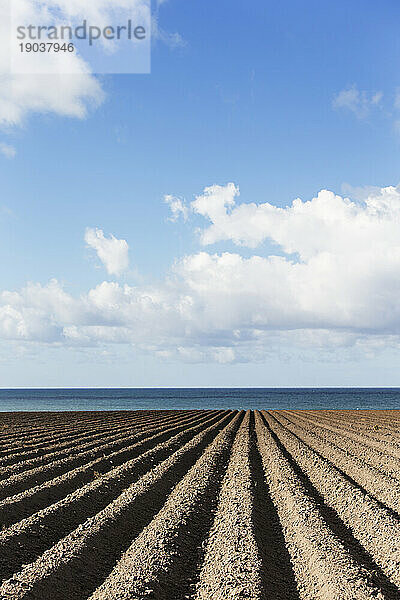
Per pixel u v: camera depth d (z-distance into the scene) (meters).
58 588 11.70
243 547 14.16
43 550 14.30
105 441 38.03
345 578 12.06
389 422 58.22
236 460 28.17
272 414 75.62
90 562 13.25
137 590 11.60
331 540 14.58
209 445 36.28
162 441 39.53
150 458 28.95
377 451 32.78
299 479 23.36
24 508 18.06
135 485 21.17
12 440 40.16
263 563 13.37
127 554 13.76
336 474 23.86
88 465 25.92
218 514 17.84
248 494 19.84
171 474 24.17
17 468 25.77
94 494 19.77
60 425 55.59
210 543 15.11
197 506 18.47
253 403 143.38
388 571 13.20
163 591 11.98
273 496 20.44
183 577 12.95
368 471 24.83
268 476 24.23
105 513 16.86
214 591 11.73
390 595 11.77
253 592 11.45
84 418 68.06
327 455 31.12
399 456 31.36
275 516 17.91
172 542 14.59
